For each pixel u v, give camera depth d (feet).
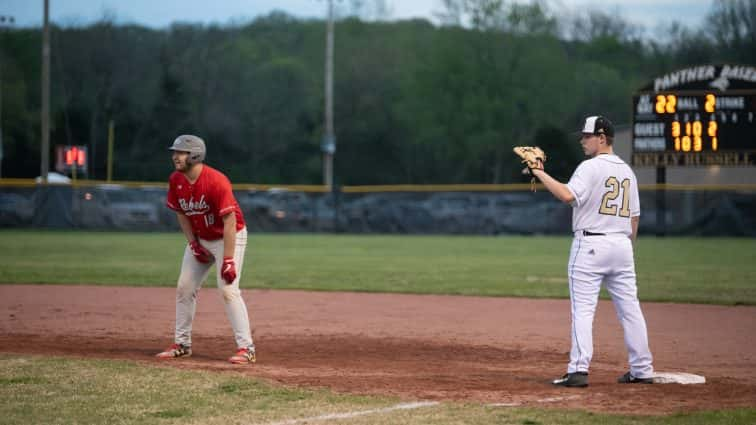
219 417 49.75
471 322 101.86
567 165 422.41
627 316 63.52
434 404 53.78
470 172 529.04
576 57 551.18
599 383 63.52
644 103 267.80
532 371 69.87
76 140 524.11
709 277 156.56
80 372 62.54
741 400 56.54
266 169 556.10
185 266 73.31
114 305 113.80
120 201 316.60
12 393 55.62
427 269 171.94
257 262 188.55
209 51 564.30
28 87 526.98
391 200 320.91
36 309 109.29
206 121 548.31
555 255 210.59
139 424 48.08
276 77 559.38
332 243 261.03
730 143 262.88
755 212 288.51
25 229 317.22
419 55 523.70
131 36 548.72
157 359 71.97
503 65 494.18
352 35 588.09
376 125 552.82
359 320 103.24
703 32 504.84
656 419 49.93
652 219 296.10
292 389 58.13
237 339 71.61
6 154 506.48
